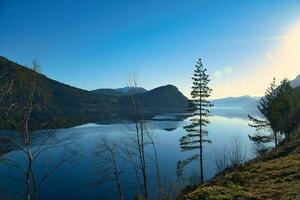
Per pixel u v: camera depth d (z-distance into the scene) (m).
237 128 123.12
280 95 50.44
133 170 44.88
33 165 44.28
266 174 15.69
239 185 14.68
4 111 12.62
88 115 146.62
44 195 36.81
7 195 30.42
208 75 34.81
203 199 13.20
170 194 25.52
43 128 14.42
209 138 87.62
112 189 37.31
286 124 49.62
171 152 65.25
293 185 12.64
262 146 49.91
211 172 45.09
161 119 153.88
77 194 36.84
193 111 34.72
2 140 12.80
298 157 18.98
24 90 13.32
